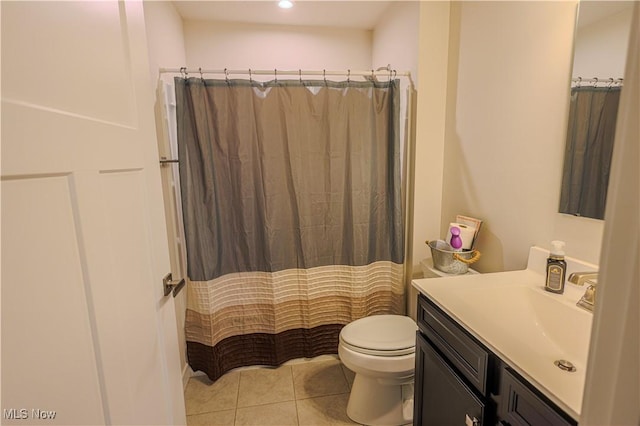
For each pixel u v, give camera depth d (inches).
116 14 30.0
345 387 70.9
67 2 22.8
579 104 41.5
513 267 54.4
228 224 70.0
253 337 75.9
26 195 19.0
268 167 67.6
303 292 75.1
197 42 90.9
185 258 73.0
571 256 43.7
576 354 32.9
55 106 21.5
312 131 69.2
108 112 28.2
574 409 22.7
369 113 70.4
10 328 17.9
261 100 65.6
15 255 18.3
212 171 66.2
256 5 81.4
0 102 17.3
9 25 18.0
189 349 72.2
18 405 18.3
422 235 75.5
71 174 22.9
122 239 29.9
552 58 45.0
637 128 15.0
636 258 15.1
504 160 55.1
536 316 40.6
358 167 71.4
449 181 71.4
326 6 82.5
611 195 16.3
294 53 95.8
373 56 98.0
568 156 43.3
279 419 62.5
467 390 34.7
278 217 70.8
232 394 69.2
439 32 68.8
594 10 38.9
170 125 68.3
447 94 70.6
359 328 62.5
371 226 75.5
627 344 15.7
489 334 32.8
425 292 43.7
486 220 60.4
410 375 55.9
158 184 39.0
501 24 54.1
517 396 28.5
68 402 22.1
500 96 55.2
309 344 77.7
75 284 23.1
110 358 27.0
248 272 72.6
